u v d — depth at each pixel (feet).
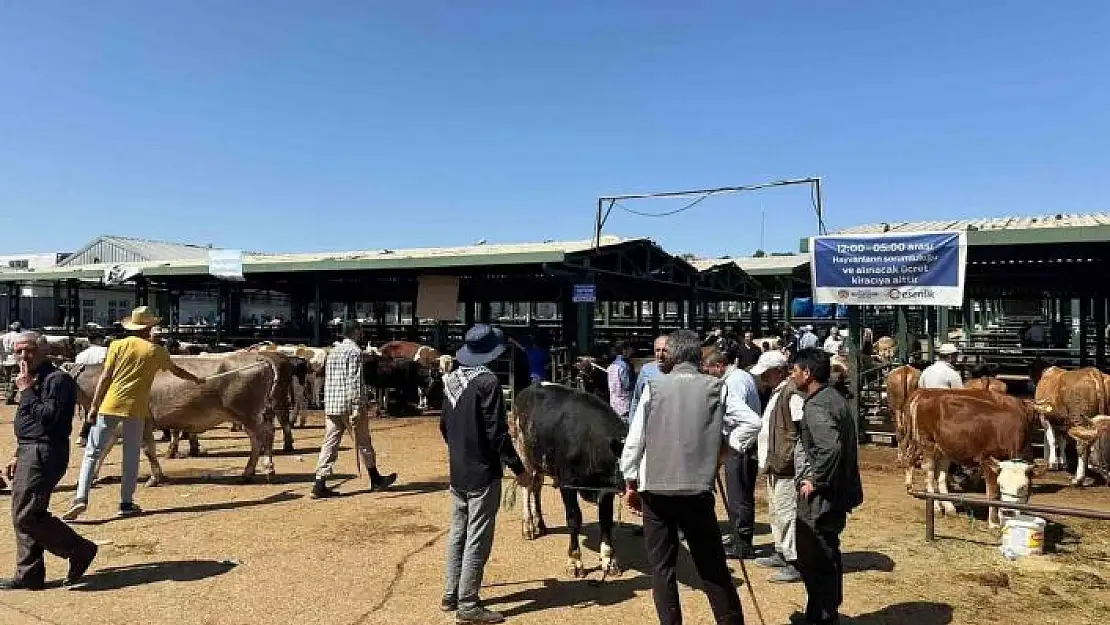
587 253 51.60
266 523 24.54
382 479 29.86
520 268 58.18
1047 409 27.78
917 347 72.08
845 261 39.24
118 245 117.39
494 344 17.56
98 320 100.99
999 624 16.70
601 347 67.26
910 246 37.65
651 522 14.56
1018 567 20.62
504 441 16.61
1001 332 107.76
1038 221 45.80
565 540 22.90
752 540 21.90
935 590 18.84
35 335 18.35
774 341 41.81
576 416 19.42
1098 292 66.39
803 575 15.67
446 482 31.09
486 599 18.06
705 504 14.29
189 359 31.12
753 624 16.58
